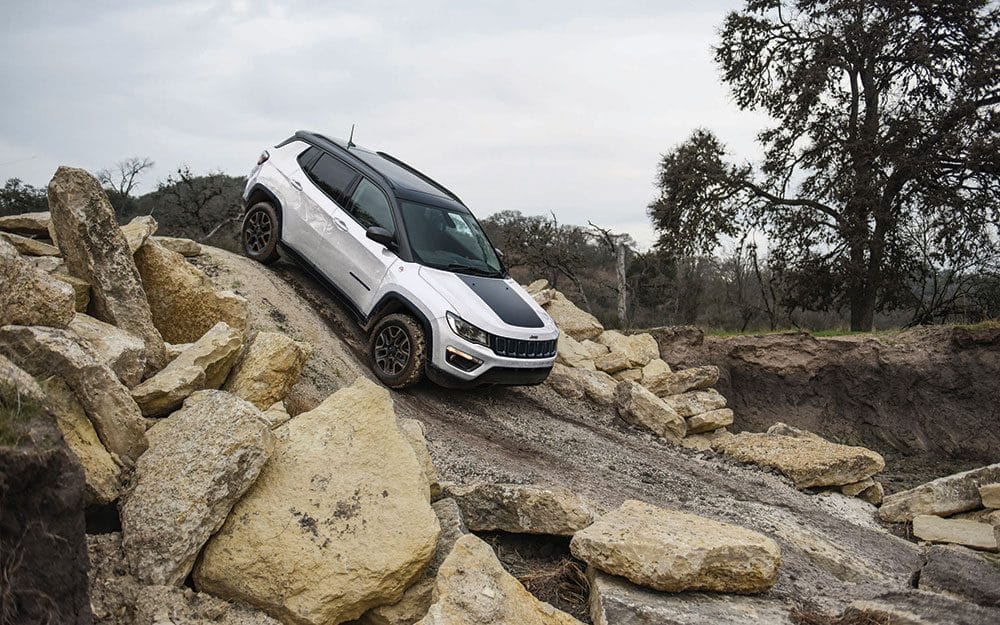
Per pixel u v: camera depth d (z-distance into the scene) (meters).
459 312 7.99
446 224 9.23
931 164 21.02
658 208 25.27
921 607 4.13
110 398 4.12
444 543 4.50
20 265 4.07
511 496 5.09
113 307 5.35
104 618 3.47
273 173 9.78
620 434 9.62
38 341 3.92
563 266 29.78
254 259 9.84
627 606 4.04
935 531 8.05
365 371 8.41
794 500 8.32
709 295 33.09
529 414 9.15
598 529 4.61
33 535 2.74
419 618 4.02
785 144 24.66
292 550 3.88
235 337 5.49
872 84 23.81
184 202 30.47
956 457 14.57
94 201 5.40
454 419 8.05
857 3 22.78
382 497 4.24
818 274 23.69
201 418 4.29
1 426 2.78
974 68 22.06
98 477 3.92
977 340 15.24
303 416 4.76
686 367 15.46
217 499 3.91
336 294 8.98
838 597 5.14
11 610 2.60
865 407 15.46
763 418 15.44
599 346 12.25
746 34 25.34
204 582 3.85
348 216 8.95
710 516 6.84
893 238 23.27
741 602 4.49
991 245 22.19
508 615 3.68
